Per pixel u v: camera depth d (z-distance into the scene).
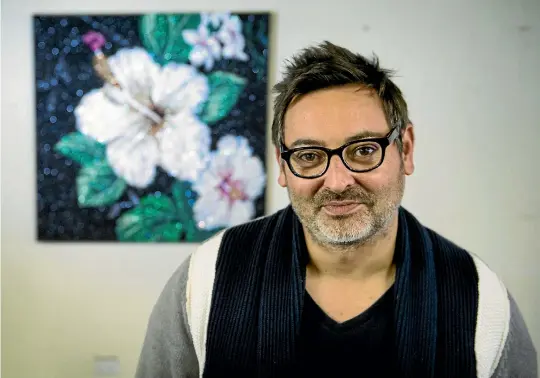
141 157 1.23
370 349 0.63
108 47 1.21
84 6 1.22
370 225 0.59
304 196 0.60
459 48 1.19
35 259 1.29
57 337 1.32
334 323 0.63
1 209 1.28
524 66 1.18
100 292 1.30
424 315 0.64
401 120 0.63
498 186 1.22
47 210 1.25
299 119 0.59
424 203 1.24
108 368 1.32
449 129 1.21
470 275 0.67
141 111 1.22
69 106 1.22
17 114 1.25
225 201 1.24
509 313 0.65
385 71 0.63
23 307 1.31
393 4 1.19
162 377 0.73
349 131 0.57
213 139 1.22
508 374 0.64
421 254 0.68
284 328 0.65
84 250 1.29
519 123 1.20
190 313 0.70
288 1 1.20
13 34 1.23
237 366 0.66
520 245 1.23
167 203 1.24
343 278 0.66
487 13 1.18
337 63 0.60
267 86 1.20
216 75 1.20
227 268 0.71
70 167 1.24
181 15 1.19
